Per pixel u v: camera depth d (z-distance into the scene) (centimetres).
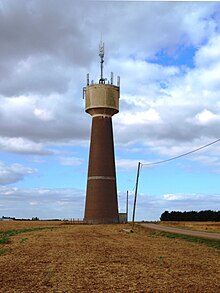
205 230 6875
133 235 5644
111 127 9550
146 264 2477
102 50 9844
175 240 4756
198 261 2697
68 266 2350
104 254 3016
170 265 2453
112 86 9544
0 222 10781
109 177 9194
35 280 1897
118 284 1806
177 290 1689
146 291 1662
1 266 2358
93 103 9394
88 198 9175
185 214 14425
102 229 6919
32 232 6072
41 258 2744
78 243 4028
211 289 1720
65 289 1694
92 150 9350
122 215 10219
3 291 1648
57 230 6575
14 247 3616
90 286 1759
